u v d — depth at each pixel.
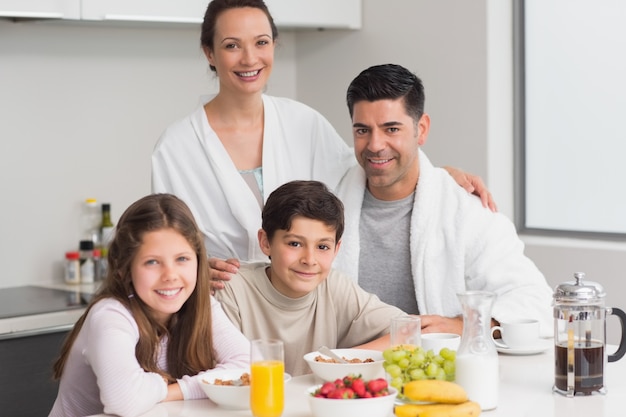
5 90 4.15
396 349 2.14
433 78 4.46
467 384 2.06
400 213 2.98
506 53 4.32
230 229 3.12
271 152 3.14
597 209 4.18
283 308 2.63
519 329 2.56
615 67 4.08
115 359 2.13
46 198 4.28
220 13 3.01
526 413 2.05
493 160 4.30
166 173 3.13
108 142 4.44
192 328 2.36
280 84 5.01
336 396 1.94
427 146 4.52
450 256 2.94
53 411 2.41
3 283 4.20
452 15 4.36
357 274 3.02
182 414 2.09
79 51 4.34
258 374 1.97
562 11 4.22
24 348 3.55
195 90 4.69
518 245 2.97
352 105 2.86
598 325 2.19
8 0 3.70
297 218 2.46
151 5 4.04
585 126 4.20
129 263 2.26
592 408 2.08
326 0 4.57
